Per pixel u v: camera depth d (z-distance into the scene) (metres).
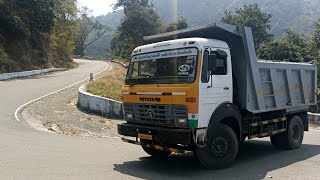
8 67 36.84
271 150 10.45
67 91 24.06
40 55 48.28
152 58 8.20
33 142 10.66
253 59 8.66
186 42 7.65
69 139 11.54
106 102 16.50
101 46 164.75
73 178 6.94
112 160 8.76
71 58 63.41
